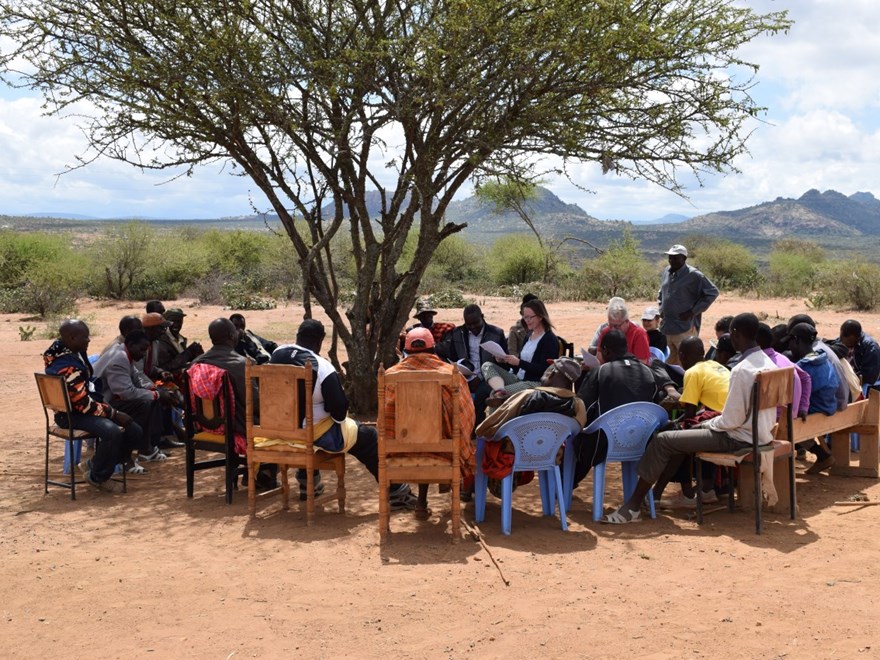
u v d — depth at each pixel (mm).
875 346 8023
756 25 7426
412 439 5535
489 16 7332
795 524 5945
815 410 6723
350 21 8734
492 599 4582
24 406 11578
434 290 35969
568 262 39875
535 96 7836
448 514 6340
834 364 6953
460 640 4078
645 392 6168
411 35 8125
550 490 6168
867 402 7289
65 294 28516
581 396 6371
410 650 3980
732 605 4418
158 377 8422
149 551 5535
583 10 7238
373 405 9875
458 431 5531
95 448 7340
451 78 7715
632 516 6102
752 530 5824
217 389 6570
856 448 8453
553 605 4477
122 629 4289
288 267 36750
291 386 6016
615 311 7543
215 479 7523
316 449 6184
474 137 8344
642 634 4086
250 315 25906
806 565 5023
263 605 4570
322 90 7980
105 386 7672
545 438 5766
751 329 5773
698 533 5777
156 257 34781
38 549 5590
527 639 4062
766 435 5793
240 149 8898
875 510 6230
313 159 8961
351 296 28703
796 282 33875
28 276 29781
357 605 4539
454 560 5258
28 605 4617
